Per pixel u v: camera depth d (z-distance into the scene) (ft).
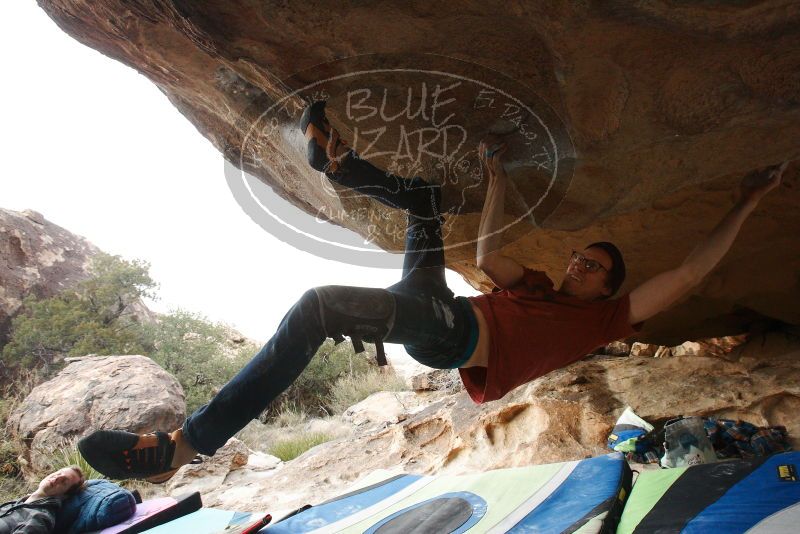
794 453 8.58
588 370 15.25
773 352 13.82
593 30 5.05
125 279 42.57
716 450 11.14
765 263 12.13
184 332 42.47
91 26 8.24
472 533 8.87
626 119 6.16
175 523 12.68
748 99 5.85
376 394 29.04
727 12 4.77
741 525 6.91
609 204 8.07
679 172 7.24
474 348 6.79
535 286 7.37
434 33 5.43
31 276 43.55
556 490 9.69
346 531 10.12
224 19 5.73
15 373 37.09
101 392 22.75
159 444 5.82
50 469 20.40
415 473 14.87
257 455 21.17
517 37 5.45
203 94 8.36
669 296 7.17
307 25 5.50
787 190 9.95
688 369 13.84
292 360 5.74
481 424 14.60
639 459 11.70
